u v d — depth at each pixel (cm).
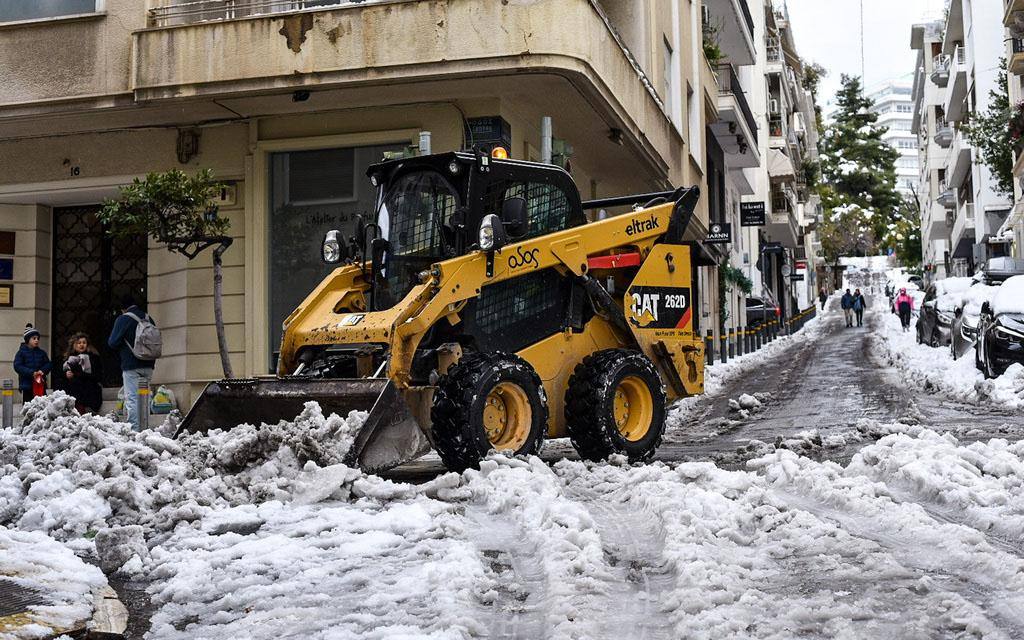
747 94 5641
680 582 493
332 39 1462
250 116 1612
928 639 402
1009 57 4019
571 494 797
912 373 2173
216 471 774
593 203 1184
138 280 1711
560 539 586
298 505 733
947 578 493
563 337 1010
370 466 798
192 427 902
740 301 4378
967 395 1706
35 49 1545
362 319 907
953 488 682
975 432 1147
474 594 496
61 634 437
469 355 889
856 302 5984
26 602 475
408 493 756
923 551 550
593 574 520
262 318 1602
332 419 796
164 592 528
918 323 3331
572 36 1438
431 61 1439
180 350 1633
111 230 1427
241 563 576
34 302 1703
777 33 6238
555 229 1037
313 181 1614
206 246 1458
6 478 725
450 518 671
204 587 536
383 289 986
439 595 488
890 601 454
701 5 2895
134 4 1520
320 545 614
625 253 1075
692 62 2623
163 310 1664
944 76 6631
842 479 740
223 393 905
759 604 447
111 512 686
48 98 1539
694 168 2584
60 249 1745
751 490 687
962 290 3052
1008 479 699
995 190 4759
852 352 3306
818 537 573
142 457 740
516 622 457
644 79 1888
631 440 1004
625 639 423
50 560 552
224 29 1483
